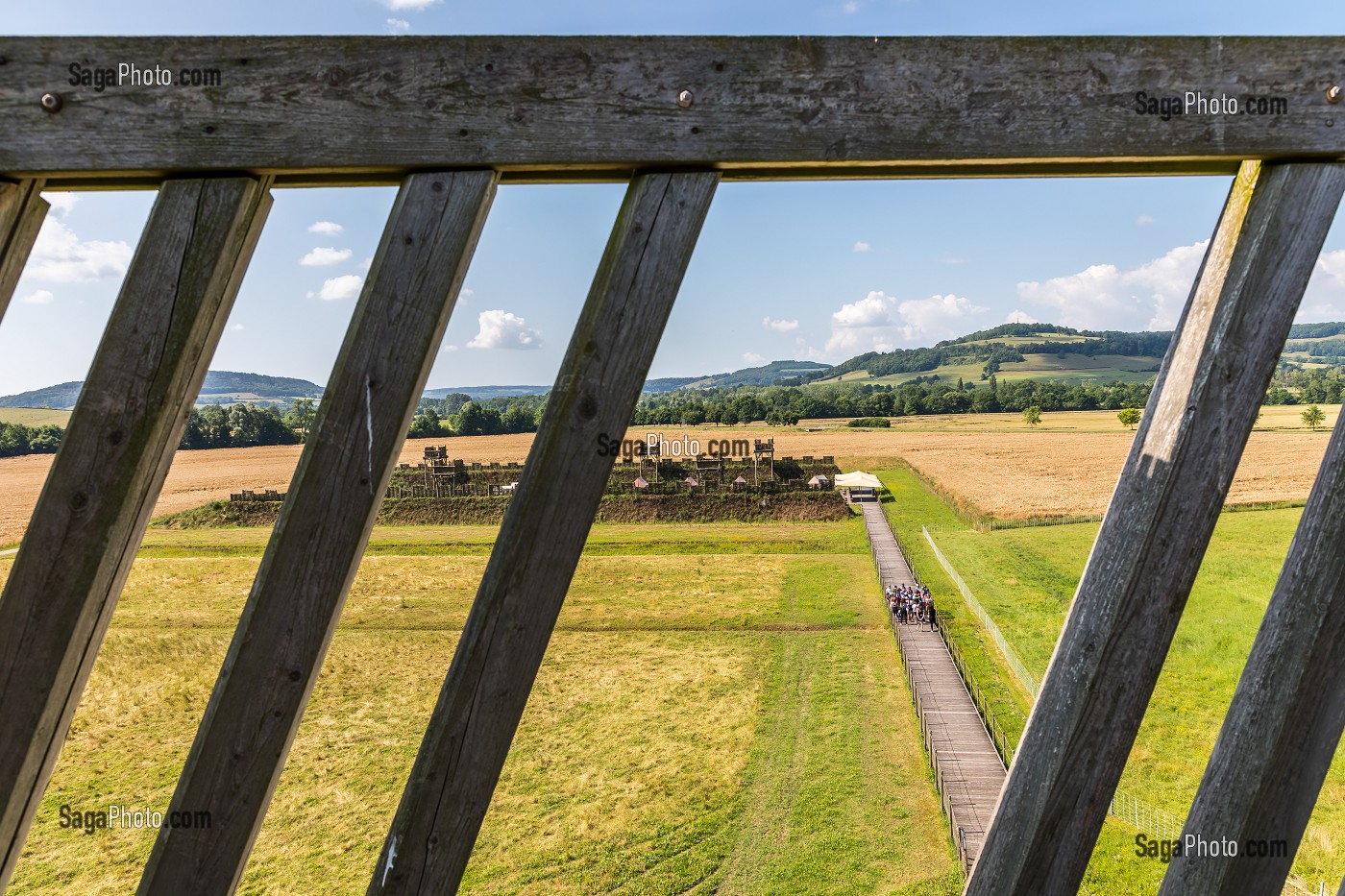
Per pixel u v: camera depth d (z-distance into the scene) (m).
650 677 22.62
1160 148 1.15
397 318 1.11
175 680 22.55
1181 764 14.60
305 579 1.08
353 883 12.17
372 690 21.78
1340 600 1.20
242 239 1.14
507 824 14.50
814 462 66.31
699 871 12.66
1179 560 1.19
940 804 14.08
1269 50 1.15
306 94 1.11
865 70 1.15
